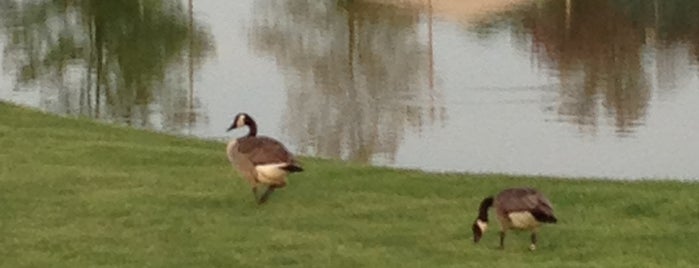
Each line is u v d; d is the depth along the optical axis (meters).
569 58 48.53
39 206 15.41
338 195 16.34
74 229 14.20
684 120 35.28
